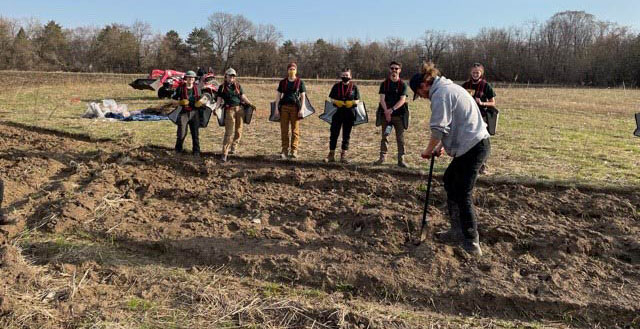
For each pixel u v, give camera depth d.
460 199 5.55
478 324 4.59
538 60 67.62
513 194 7.38
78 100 20.89
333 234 6.26
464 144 5.31
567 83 63.81
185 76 9.54
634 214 6.65
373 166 9.05
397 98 8.81
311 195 7.47
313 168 9.08
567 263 5.42
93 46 71.19
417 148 11.28
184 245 5.88
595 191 7.68
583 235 5.89
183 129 9.65
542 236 5.91
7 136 11.79
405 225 6.19
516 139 12.62
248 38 78.19
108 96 23.59
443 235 5.98
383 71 72.12
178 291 4.96
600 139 12.88
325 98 25.89
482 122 5.44
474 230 5.56
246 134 12.77
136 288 5.04
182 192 7.52
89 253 5.75
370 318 4.49
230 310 4.65
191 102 9.56
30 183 7.93
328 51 74.38
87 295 4.86
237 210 6.98
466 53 70.19
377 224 6.20
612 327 4.55
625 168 9.22
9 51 62.34
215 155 9.91
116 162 9.18
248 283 5.20
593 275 5.22
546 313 4.72
